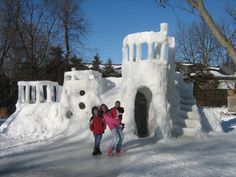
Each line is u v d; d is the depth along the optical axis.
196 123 15.80
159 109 15.06
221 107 41.09
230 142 13.88
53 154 12.20
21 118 17.80
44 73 37.62
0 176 9.30
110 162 10.73
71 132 16.22
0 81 36.06
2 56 36.69
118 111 12.00
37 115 17.72
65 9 38.25
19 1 36.34
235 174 8.52
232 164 9.60
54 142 14.77
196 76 42.34
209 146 12.89
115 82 18.64
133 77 15.74
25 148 13.46
